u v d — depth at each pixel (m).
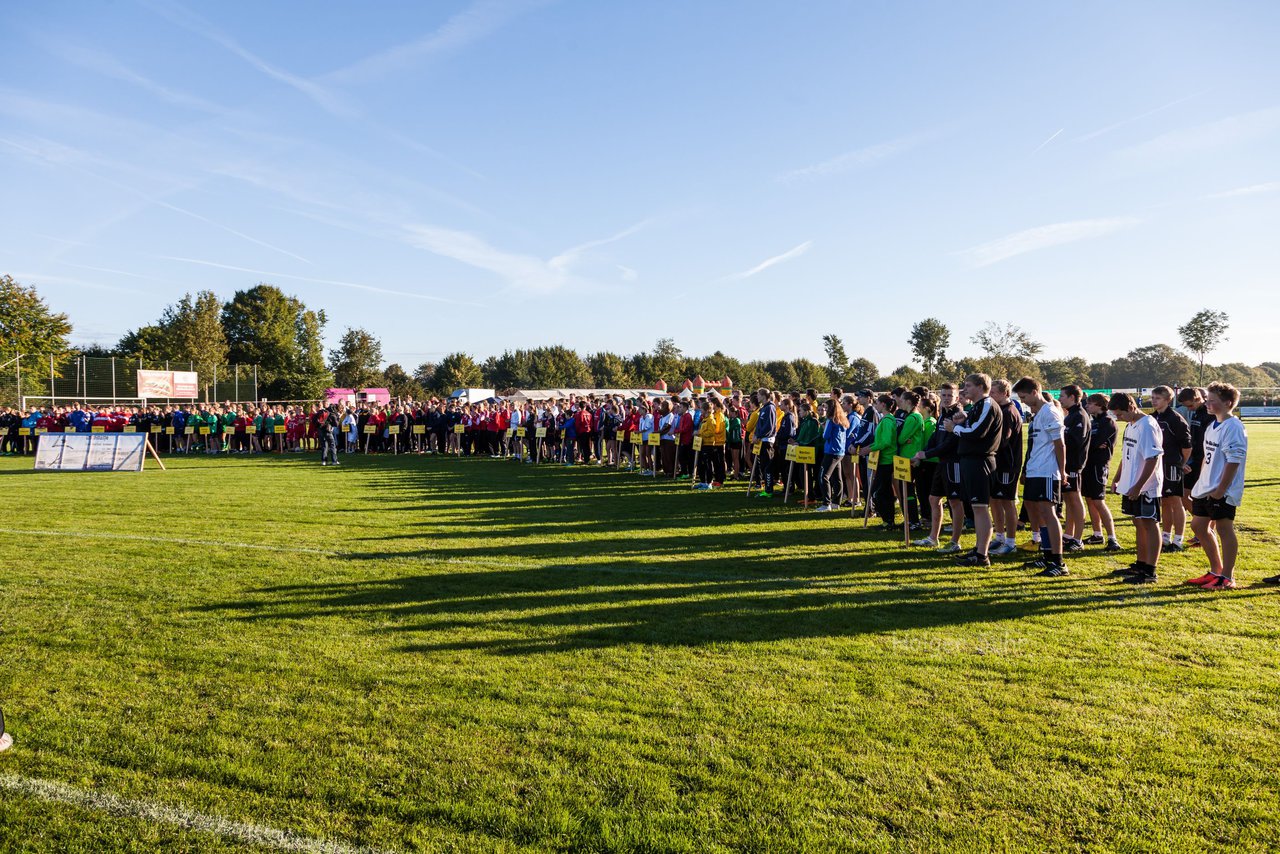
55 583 6.81
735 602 6.23
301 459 23.72
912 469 10.02
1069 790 3.28
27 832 2.94
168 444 27.44
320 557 7.98
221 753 3.57
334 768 3.43
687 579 7.04
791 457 12.07
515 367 89.50
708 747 3.64
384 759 3.51
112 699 4.20
